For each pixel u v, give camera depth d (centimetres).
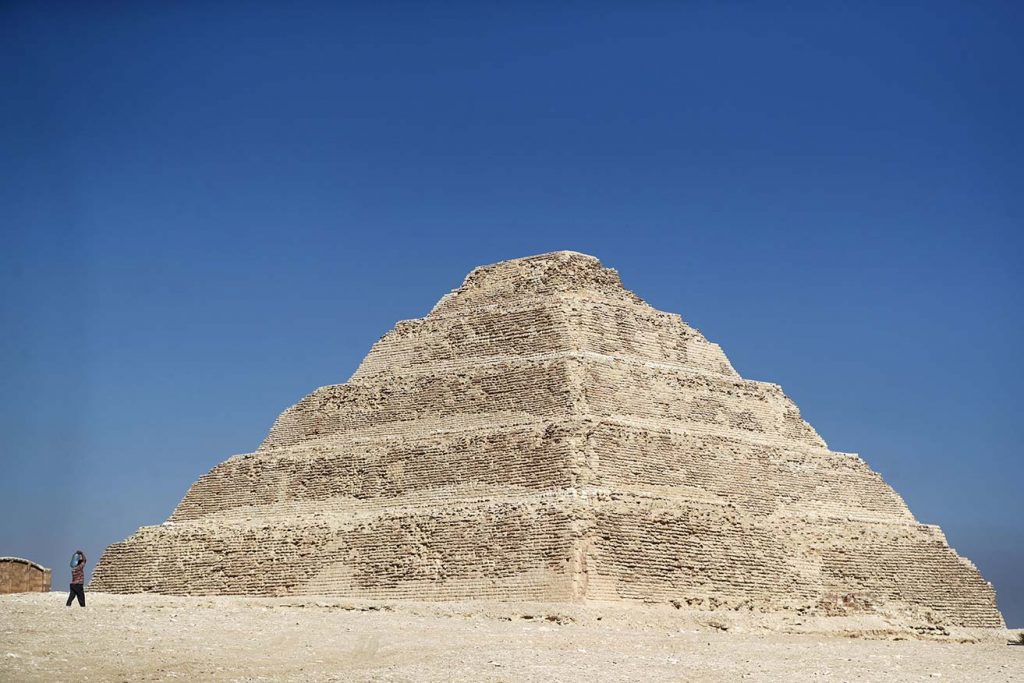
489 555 17700
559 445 18775
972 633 17788
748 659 12306
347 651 11588
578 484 18288
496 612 15500
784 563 19238
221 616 13862
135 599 16938
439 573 18000
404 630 13350
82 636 11438
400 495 19875
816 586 19350
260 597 18138
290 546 19450
